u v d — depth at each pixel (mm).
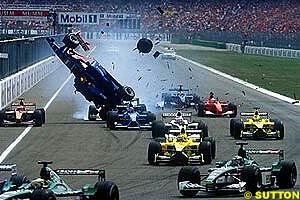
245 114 101500
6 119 109250
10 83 143500
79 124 112625
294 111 136500
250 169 57219
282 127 96750
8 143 91188
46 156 80688
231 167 58094
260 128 95875
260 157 79062
